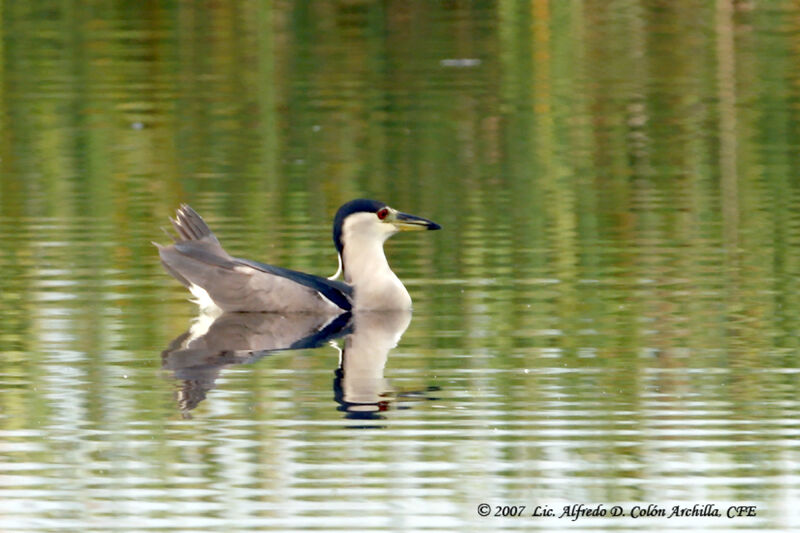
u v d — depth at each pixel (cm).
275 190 2212
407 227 1639
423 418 1223
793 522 1027
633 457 1132
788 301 1579
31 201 2142
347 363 1388
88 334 1485
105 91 2956
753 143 2512
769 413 1222
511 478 1094
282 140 2573
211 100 2881
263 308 1600
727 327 1482
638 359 1378
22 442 1170
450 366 1371
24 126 2684
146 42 3381
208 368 1372
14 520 1030
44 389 1300
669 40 3372
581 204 2095
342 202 2130
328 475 1102
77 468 1120
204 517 1034
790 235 1889
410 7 3706
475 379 1326
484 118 2722
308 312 1603
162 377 1339
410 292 1662
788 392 1273
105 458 1138
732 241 1859
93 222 2009
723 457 1129
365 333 1512
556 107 2806
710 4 3719
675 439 1165
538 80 3031
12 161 2436
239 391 1298
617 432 1182
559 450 1145
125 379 1334
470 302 1612
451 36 3431
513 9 3662
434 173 2331
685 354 1392
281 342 1479
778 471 1101
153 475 1103
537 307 1579
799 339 1434
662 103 2831
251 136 2605
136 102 2869
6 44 3350
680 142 2531
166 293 1661
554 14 3628
